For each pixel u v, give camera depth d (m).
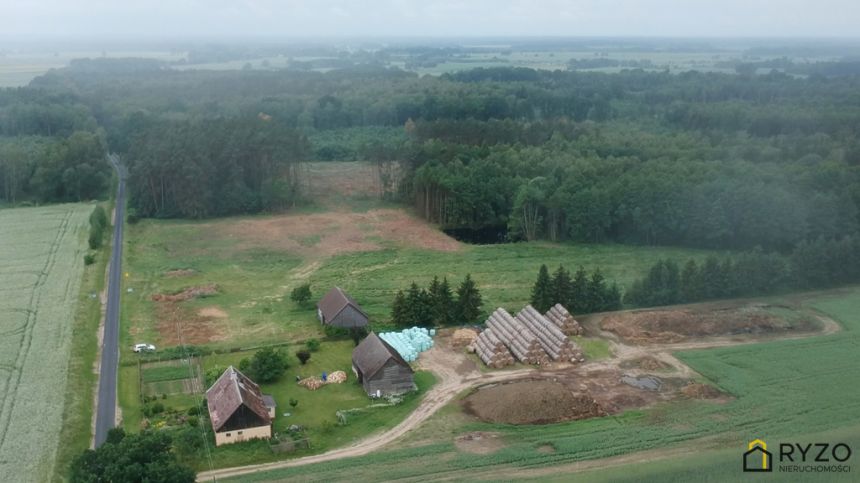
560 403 70.31
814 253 104.88
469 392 74.94
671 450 62.62
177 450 62.00
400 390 74.50
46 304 97.44
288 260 119.69
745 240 124.25
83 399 72.38
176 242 129.00
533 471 59.72
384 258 121.00
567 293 96.44
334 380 77.06
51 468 60.09
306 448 64.06
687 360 81.88
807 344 86.00
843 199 119.00
